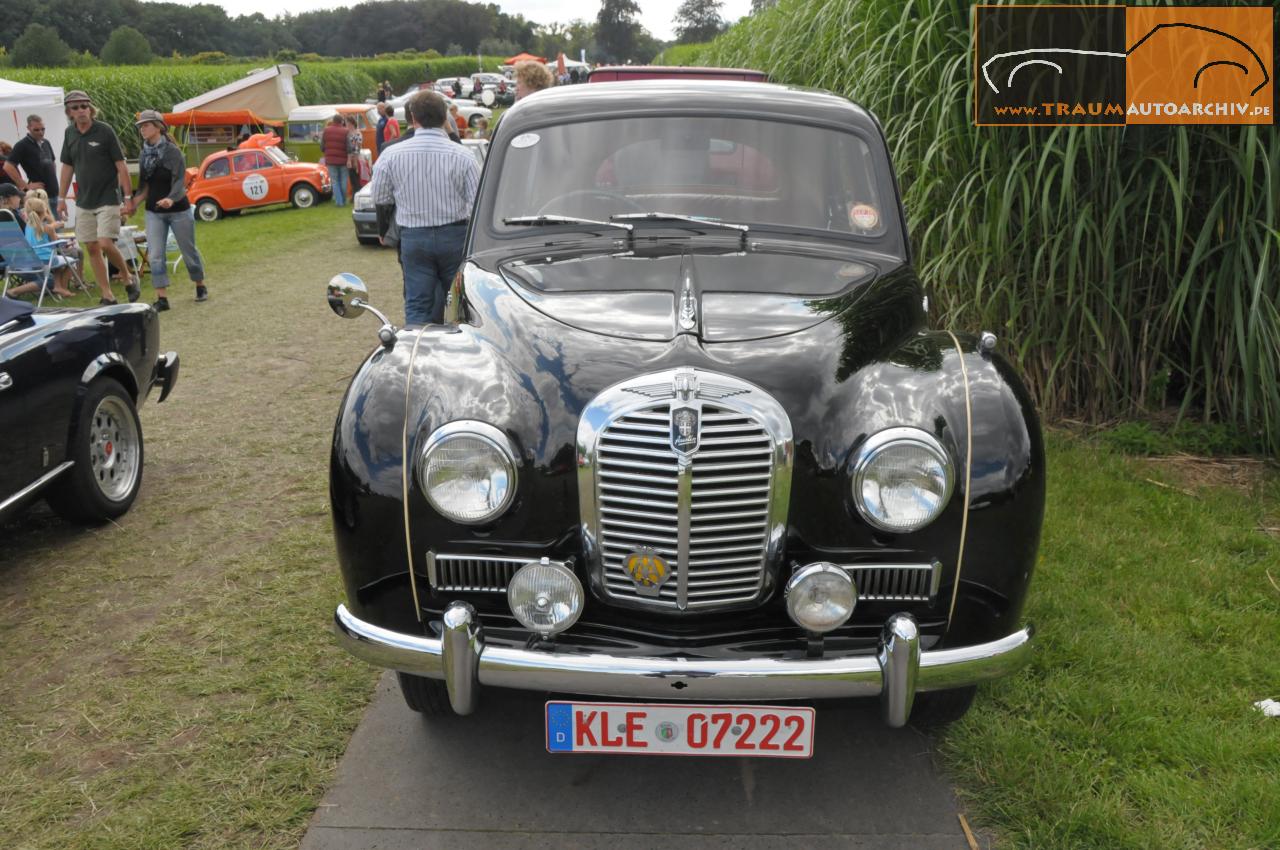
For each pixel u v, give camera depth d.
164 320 9.06
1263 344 4.66
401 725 3.12
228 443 5.75
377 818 2.70
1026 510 2.55
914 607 2.58
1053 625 3.50
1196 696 3.13
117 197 9.27
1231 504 4.47
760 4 9.46
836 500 2.53
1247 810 2.64
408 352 2.80
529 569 2.41
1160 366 5.45
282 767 2.90
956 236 5.45
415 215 5.96
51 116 15.23
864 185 3.65
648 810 2.74
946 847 2.58
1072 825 2.57
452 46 148.00
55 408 4.17
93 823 2.68
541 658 2.41
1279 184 4.61
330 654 3.51
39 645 3.59
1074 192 5.04
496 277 3.28
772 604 2.59
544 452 2.55
